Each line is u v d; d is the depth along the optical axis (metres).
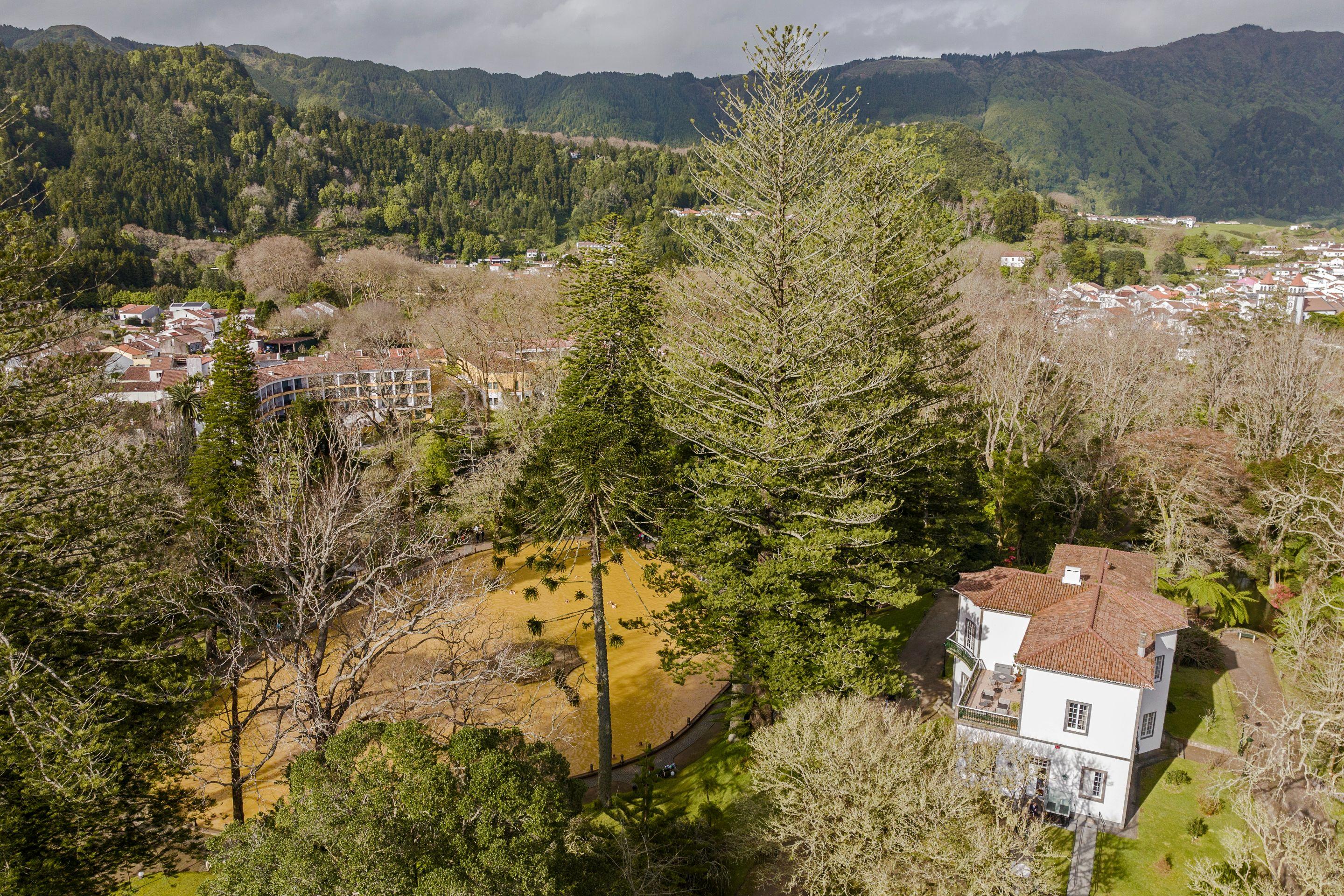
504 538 41.31
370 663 24.02
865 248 31.48
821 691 23.17
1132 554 30.61
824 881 17.20
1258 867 19.84
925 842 16.97
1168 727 27.28
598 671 28.11
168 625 22.36
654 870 18.64
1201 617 35.53
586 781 28.22
